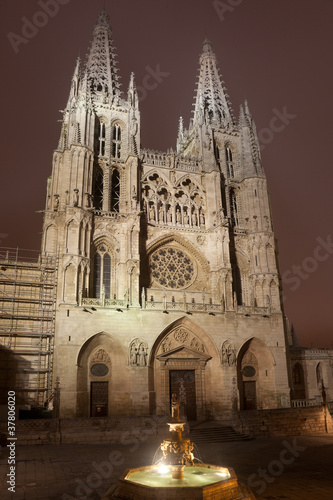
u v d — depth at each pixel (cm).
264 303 5828
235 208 6650
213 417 5006
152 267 5703
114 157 6122
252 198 6425
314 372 6681
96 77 7112
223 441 4084
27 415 4212
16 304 5019
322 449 3372
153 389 4866
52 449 3341
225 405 5019
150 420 3931
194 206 6206
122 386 4731
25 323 4950
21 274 5206
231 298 5534
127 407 4647
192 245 5903
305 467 2627
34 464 2738
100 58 7444
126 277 5150
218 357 5206
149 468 1925
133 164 5791
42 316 4888
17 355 4794
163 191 6206
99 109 6275
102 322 4747
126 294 4972
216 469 1917
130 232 5294
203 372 5197
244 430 4300
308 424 4597
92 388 4697
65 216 5122
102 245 5447
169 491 1486
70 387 4416
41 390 4681
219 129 6981
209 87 8200
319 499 1864
